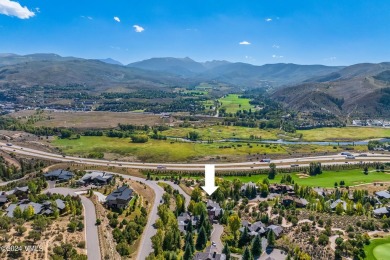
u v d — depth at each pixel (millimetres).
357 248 149625
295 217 183625
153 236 150000
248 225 175750
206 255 142750
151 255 133000
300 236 165250
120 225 163125
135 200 199625
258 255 150375
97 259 131750
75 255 127188
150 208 193625
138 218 170000
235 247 159625
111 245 143875
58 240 139500
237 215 175875
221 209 191375
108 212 179375
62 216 169750
